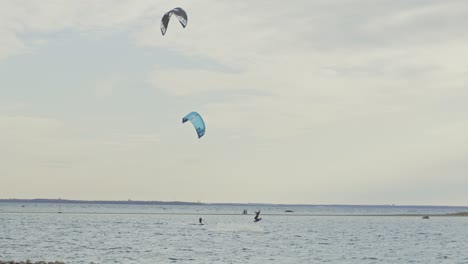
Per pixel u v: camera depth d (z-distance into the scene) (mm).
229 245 76625
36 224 126625
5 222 134750
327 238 93562
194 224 136500
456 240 92250
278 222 160000
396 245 81562
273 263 57812
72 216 186625
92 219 163000
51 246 71750
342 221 174000
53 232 99125
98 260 57312
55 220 151000
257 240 86312
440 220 190500
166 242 80000
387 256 66562
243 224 141375
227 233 102188
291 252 68750
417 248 77062
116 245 74438
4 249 66938
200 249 70188
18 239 81688
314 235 101000
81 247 70938
